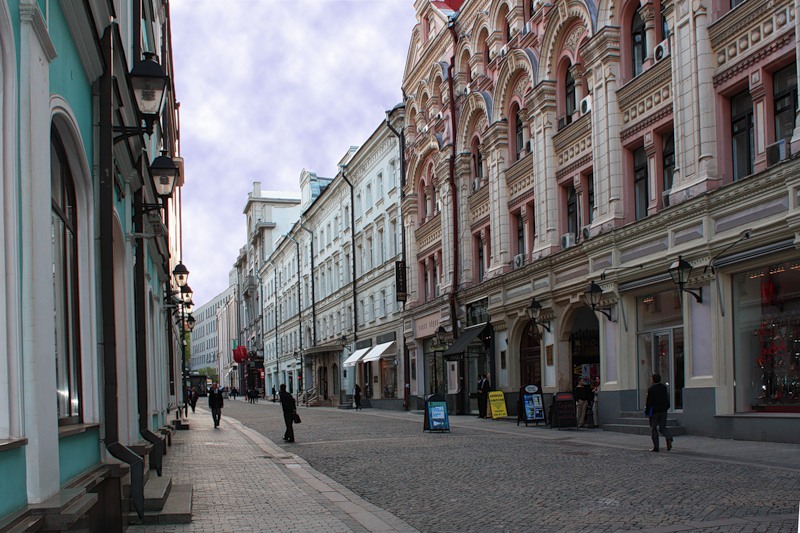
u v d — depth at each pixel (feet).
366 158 160.76
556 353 83.10
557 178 84.69
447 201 117.60
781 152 51.26
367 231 160.86
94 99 26.91
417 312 131.34
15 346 16.28
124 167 36.76
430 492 36.65
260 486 39.83
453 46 115.85
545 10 85.51
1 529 14.01
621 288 69.21
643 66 68.59
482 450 55.62
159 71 31.01
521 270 90.33
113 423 25.98
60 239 22.94
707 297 58.13
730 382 56.24
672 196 61.93
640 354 69.10
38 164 17.83
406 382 137.39
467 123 111.34
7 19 15.89
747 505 28.84
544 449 54.49
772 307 52.90
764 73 53.83
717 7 58.65
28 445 16.61
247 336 353.10
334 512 31.45
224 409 183.83
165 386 80.89
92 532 21.61
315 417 122.01
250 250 342.23
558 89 85.25
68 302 23.72
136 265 44.11
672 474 38.27
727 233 55.72
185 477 43.93
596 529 26.11
